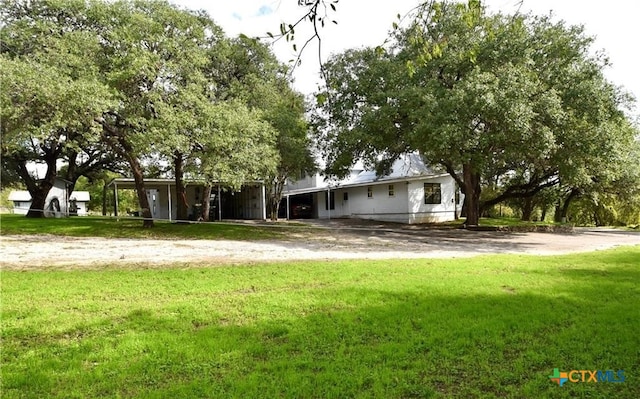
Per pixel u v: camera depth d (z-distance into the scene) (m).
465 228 21.11
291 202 36.16
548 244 15.09
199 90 16.00
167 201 29.72
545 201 28.34
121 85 15.21
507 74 14.34
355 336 4.44
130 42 14.82
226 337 4.40
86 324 4.83
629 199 23.62
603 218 29.77
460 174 25.62
